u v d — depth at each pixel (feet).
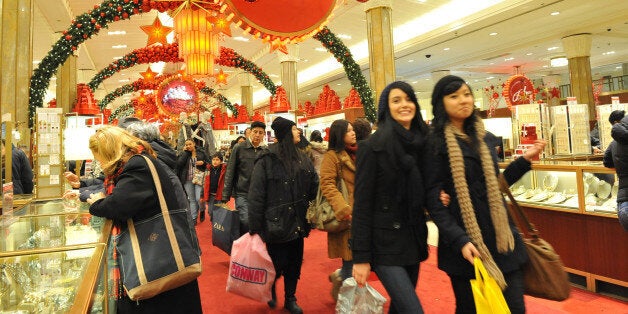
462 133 5.54
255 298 8.82
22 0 19.34
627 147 8.55
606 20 39.83
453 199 5.28
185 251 5.88
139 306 5.82
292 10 11.11
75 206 8.37
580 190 10.87
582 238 11.02
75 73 36.88
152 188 5.86
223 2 10.55
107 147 6.21
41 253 4.16
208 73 23.68
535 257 5.45
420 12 41.27
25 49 19.45
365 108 29.19
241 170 12.37
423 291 10.50
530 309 9.34
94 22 23.68
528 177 13.19
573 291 10.69
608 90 71.10
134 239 5.71
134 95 88.43
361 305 6.54
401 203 5.48
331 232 8.55
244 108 48.88
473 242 5.07
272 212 8.89
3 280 3.88
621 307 9.41
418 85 74.95
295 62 48.29
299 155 9.53
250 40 51.67
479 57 52.95
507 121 16.57
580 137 16.24
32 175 12.77
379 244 5.48
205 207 23.49
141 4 23.56
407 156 5.41
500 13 35.86
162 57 43.96
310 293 10.80
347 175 8.52
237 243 9.07
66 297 3.51
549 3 33.78
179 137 21.20
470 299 5.27
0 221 6.48
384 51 27.53
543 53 56.39
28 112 19.65
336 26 44.24
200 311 6.40
